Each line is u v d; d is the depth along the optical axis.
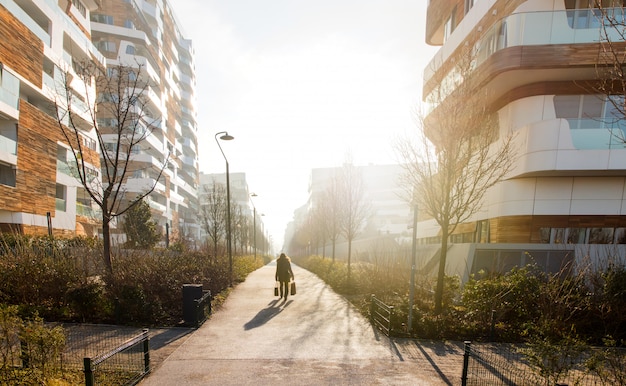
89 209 25.58
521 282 7.81
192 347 6.31
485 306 7.54
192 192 59.25
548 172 11.40
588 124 11.02
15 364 4.40
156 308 7.98
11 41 17.38
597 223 11.73
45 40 20.38
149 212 24.77
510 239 12.47
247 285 16.00
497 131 13.59
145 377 4.94
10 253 8.70
